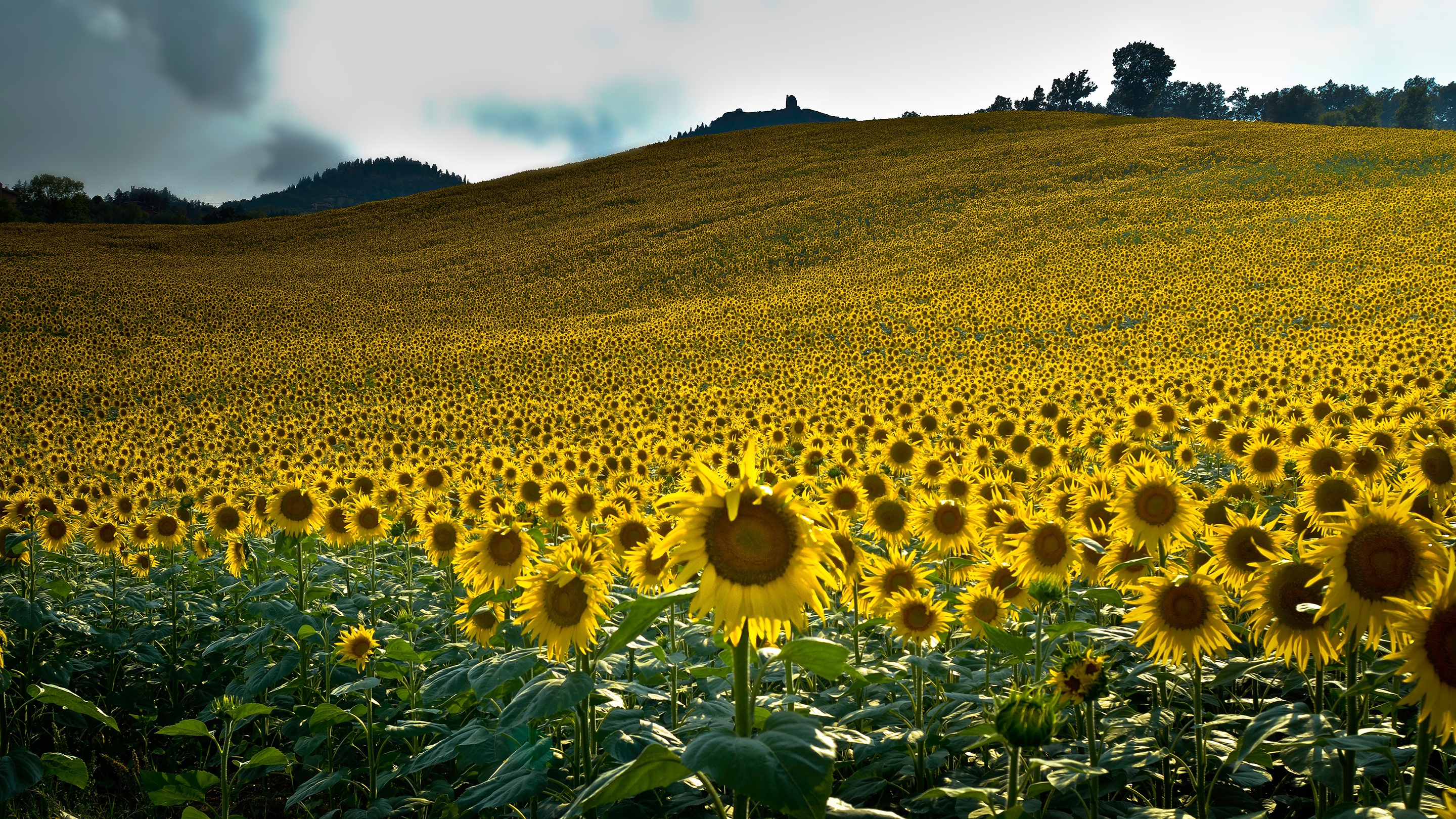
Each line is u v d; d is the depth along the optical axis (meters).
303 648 5.68
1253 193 53.53
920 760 4.05
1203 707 4.63
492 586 4.68
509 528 4.69
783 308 40.81
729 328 37.78
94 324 44.56
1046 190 62.22
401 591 6.96
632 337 37.44
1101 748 4.00
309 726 5.27
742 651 2.57
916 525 5.91
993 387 17.89
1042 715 3.01
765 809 3.84
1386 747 2.84
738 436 13.42
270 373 33.09
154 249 73.31
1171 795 3.92
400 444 15.79
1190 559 4.58
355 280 59.00
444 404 23.03
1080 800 3.82
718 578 2.53
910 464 9.95
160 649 6.75
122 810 5.25
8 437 19.91
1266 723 3.21
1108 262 41.88
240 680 6.00
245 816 5.23
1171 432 11.03
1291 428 8.34
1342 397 12.26
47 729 5.96
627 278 54.00
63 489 11.60
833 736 3.72
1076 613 5.31
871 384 20.33
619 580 5.41
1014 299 36.84
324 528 7.10
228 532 7.56
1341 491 4.57
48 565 8.45
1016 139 86.69
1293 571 3.27
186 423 22.08
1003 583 4.86
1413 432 6.72
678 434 14.27
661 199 77.62
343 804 5.17
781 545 2.51
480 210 84.56
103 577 8.10
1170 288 35.16
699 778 3.49
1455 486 5.04
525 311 48.88
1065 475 7.70
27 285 52.03
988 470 8.76
